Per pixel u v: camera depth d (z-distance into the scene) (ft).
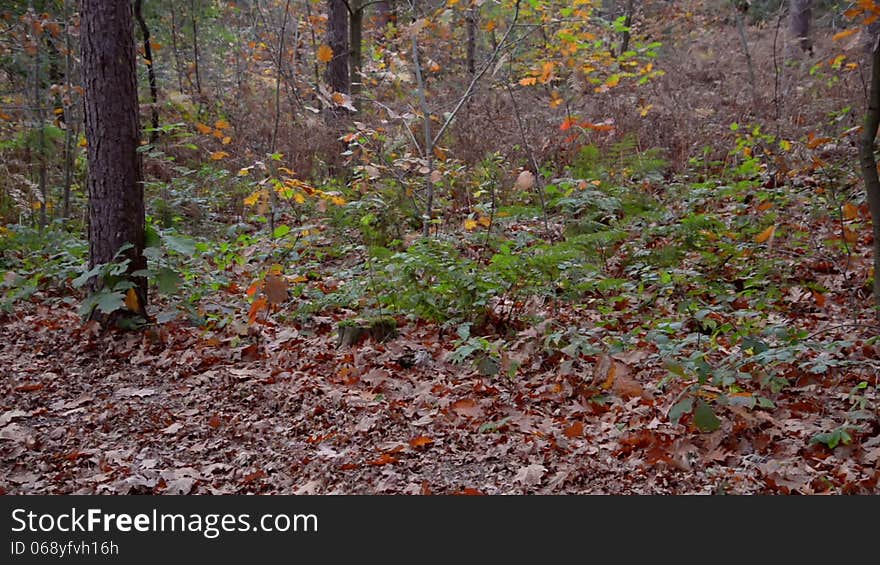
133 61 23.15
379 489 14.24
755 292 23.06
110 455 15.96
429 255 23.20
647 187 32.63
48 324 23.86
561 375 18.40
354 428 16.62
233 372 19.85
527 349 19.66
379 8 57.72
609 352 17.81
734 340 17.93
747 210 29.40
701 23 61.16
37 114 37.76
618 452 14.97
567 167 34.40
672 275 23.18
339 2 44.34
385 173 32.19
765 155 33.71
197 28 58.08
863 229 26.14
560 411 17.04
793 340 17.49
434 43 44.93
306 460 15.47
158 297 26.08
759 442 14.74
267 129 41.04
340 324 21.75
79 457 15.99
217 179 38.22
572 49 29.35
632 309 22.48
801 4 51.72
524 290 22.58
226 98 47.37
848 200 27.89
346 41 44.86
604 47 38.04
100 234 23.21
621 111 37.83
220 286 26.89
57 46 38.04
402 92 36.94
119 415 17.89
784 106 37.65
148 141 43.19
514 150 36.11
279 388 18.88
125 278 23.17
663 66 49.16
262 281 22.43
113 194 23.06
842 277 23.36
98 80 22.71
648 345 19.15
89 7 22.62
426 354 20.15
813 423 15.23
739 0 63.10
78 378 20.27
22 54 37.60
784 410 15.85
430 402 17.62
